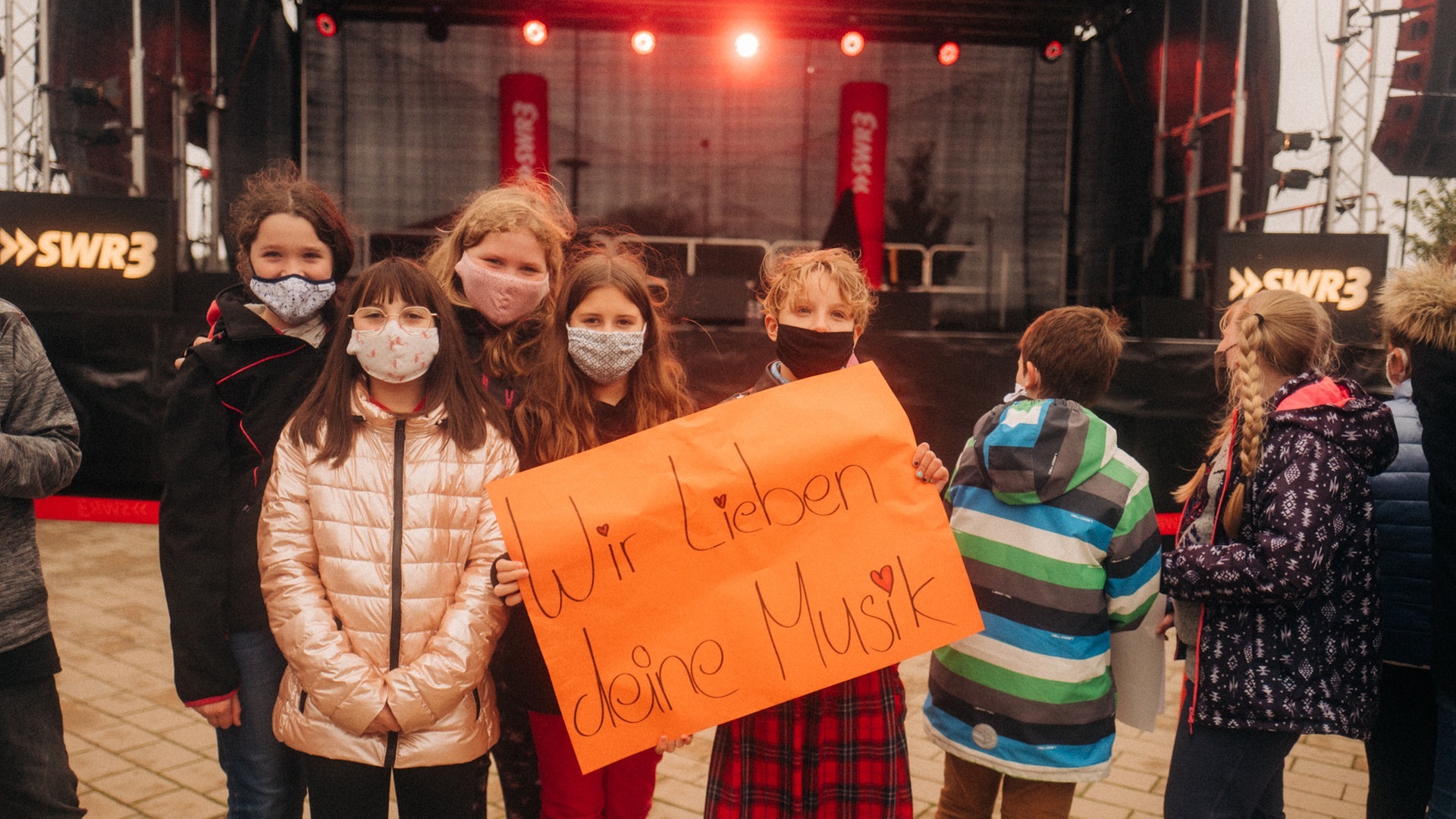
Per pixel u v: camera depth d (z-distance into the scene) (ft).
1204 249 28.22
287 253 6.08
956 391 21.68
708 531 5.54
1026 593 6.03
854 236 29.12
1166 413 20.36
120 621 14.20
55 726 6.25
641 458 5.60
